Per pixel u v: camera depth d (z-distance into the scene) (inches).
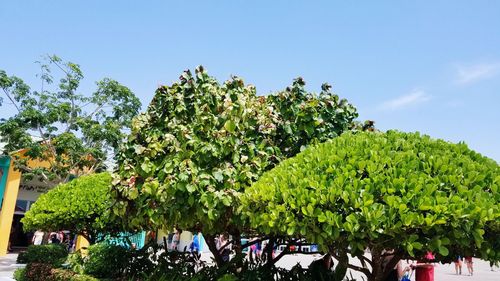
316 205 124.7
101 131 676.7
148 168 184.1
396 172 124.8
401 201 112.3
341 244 129.6
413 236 111.8
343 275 202.5
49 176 663.8
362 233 114.7
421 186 115.4
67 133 661.9
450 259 148.2
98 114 701.3
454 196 111.3
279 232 142.8
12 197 728.3
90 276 295.1
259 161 189.6
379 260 153.9
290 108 209.5
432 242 112.1
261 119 202.1
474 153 141.9
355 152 138.4
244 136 195.8
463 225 109.2
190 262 266.7
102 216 310.8
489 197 117.4
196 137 184.4
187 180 170.1
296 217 129.3
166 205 174.1
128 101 716.7
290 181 138.8
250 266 227.0
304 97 215.0
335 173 132.4
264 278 204.8
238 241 230.4
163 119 203.3
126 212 199.2
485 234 121.3
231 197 169.0
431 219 106.9
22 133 630.5
